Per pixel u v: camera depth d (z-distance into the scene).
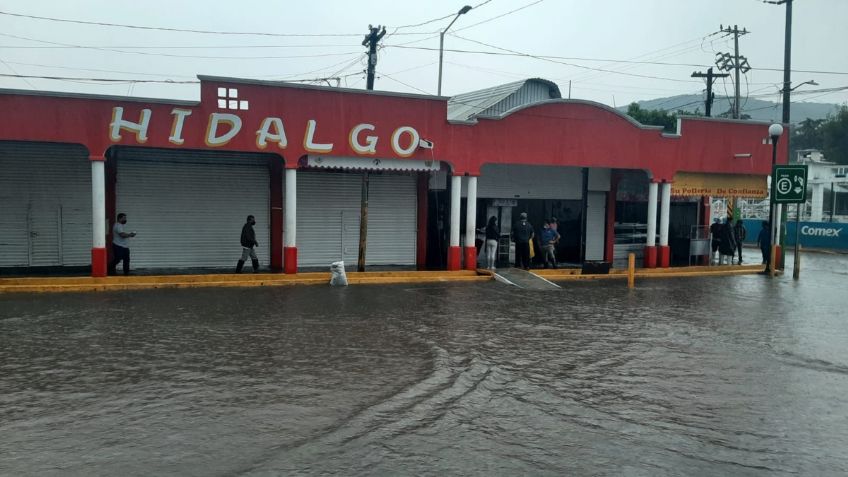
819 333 12.62
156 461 5.78
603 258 25.17
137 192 19.05
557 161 21.38
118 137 16.72
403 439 6.49
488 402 7.80
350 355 9.87
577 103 21.48
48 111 16.19
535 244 24.08
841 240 37.91
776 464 6.14
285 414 7.13
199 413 7.11
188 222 19.62
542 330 12.26
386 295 16.20
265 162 20.33
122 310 13.26
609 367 9.61
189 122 17.31
